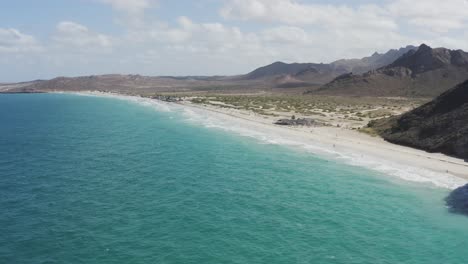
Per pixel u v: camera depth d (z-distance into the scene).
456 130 71.38
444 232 38.19
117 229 38.12
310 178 56.06
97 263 31.59
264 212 42.97
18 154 75.69
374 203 45.75
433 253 34.19
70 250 33.81
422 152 70.31
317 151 73.56
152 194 49.09
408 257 33.47
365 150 73.19
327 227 39.12
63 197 48.00
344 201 46.53
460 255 33.88
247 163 65.62
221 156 71.25
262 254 33.31
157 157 71.44
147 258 32.34
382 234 37.72
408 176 55.72
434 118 81.06
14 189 51.44
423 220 40.91
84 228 38.31
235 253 33.41
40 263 31.55
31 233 37.16
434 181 53.16
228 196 48.34
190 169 61.97
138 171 60.97
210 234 37.06
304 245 35.16
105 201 46.41
